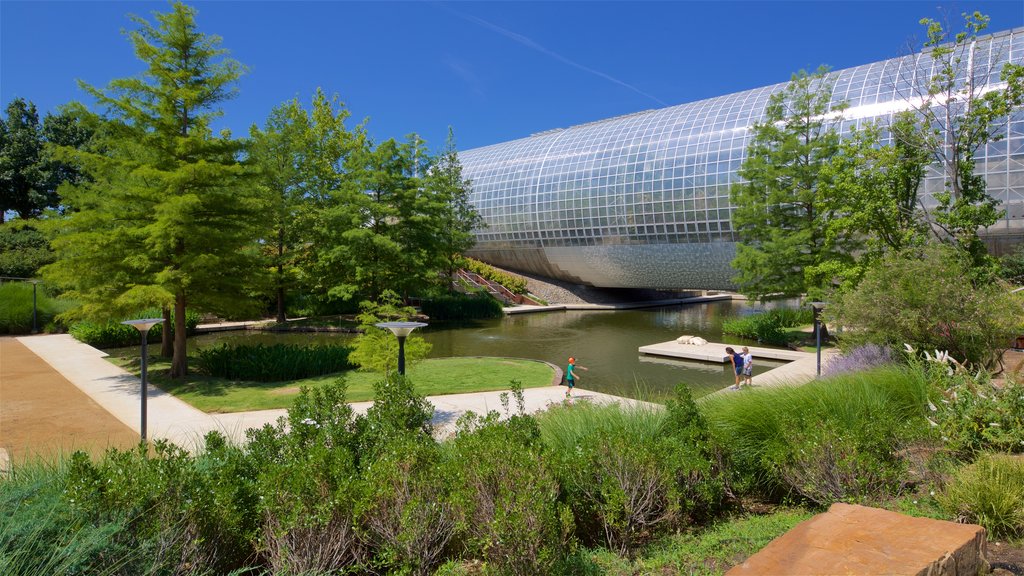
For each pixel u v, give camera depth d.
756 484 7.29
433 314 44.66
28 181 49.75
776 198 27.59
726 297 78.62
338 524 5.25
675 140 52.66
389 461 5.73
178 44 18.83
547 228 61.31
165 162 18.33
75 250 18.33
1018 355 16.64
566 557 5.16
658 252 53.84
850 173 19.89
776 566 3.87
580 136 62.84
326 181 39.44
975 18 17.38
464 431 7.04
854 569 3.74
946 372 9.34
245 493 5.46
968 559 4.16
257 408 15.26
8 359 23.64
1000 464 5.87
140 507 4.72
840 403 8.13
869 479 6.27
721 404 8.60
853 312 14.58
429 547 5.47
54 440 11.94
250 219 19.88
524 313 52.47
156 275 17.42
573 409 8.57
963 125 17.69
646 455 6.06
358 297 43.75
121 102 17.86
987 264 16.69
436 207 37.09
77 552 4.00
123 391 17.38
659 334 35.97
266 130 36.66
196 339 32.81
